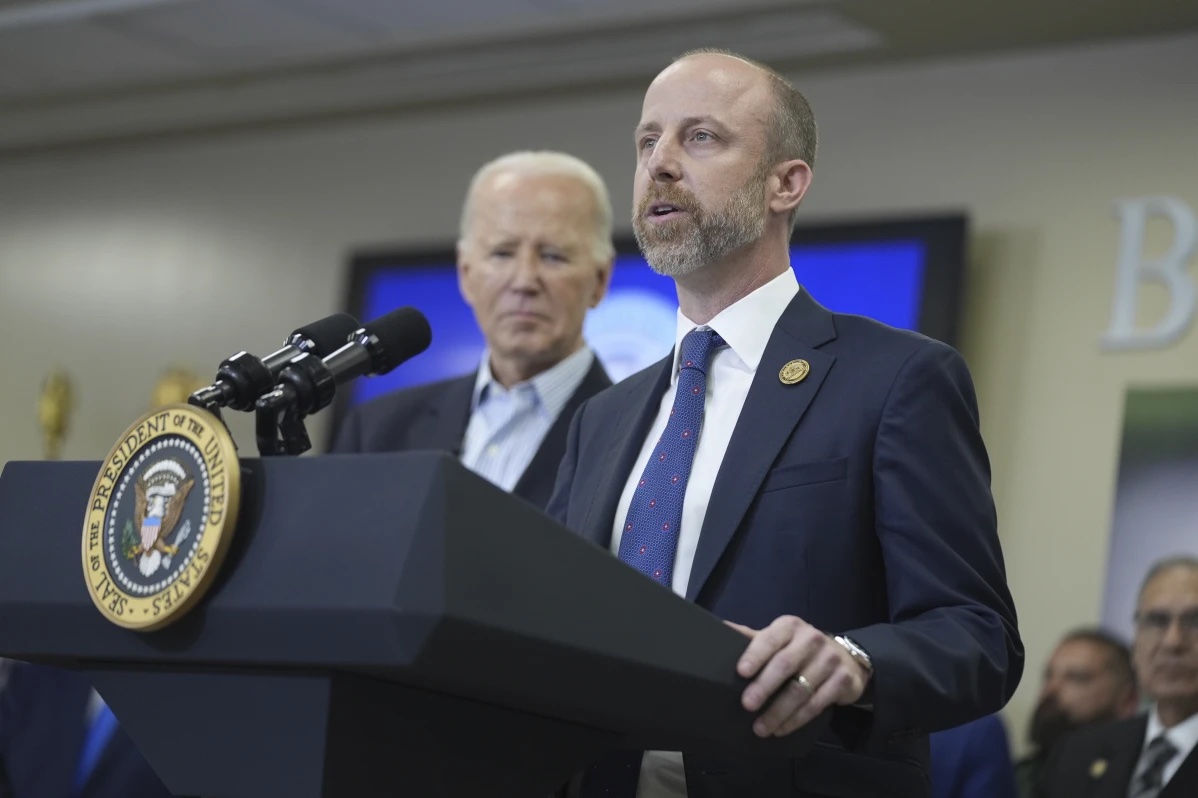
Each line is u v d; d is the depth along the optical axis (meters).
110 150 21.91
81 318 21.61
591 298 10.09
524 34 17.34
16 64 19.64
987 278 15.88
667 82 5.72
